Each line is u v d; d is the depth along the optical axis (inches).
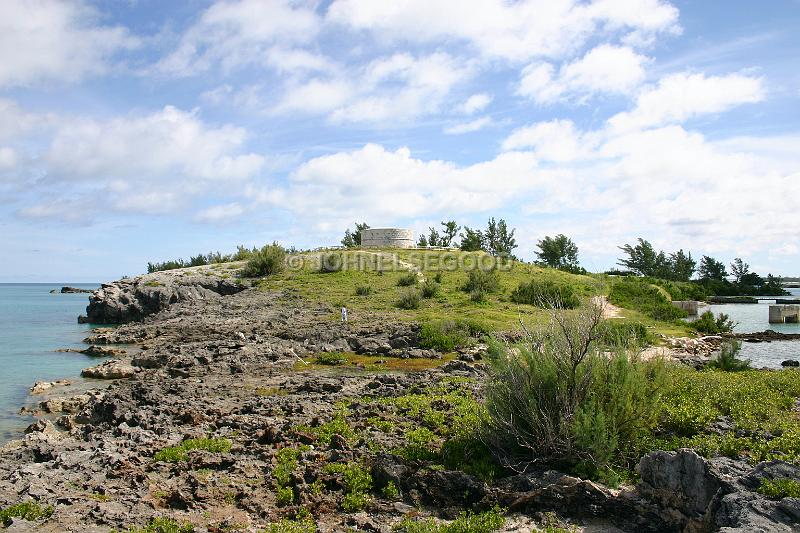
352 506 411.5
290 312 1760.6
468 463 466.0
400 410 663.8
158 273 2420.0
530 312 1619.1
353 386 847.1
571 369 464.4
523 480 416.8
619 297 2006.6
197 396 817.5
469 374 914.1
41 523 386.9
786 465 374.0
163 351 1203.9
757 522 319.3
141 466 500.7
